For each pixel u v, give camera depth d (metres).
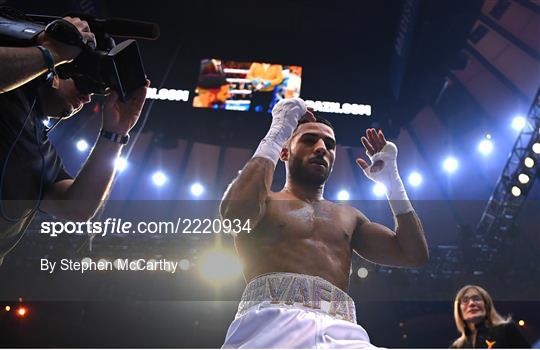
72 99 1.58
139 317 10.82
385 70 12.62
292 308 1.28
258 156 1.50
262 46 12.49
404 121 11.73
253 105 11.63
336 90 12.37
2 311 9.99
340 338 1.24
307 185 1.66
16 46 1.35
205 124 11.42
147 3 11.77
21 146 1.46
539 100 9.27
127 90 1.60
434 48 10.09
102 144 1.66
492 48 10.89
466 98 11.82
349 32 12.44
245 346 1.20
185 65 12.05
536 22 9.88
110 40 1.59
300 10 11.97
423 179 12.76
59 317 10.23
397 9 11.31
